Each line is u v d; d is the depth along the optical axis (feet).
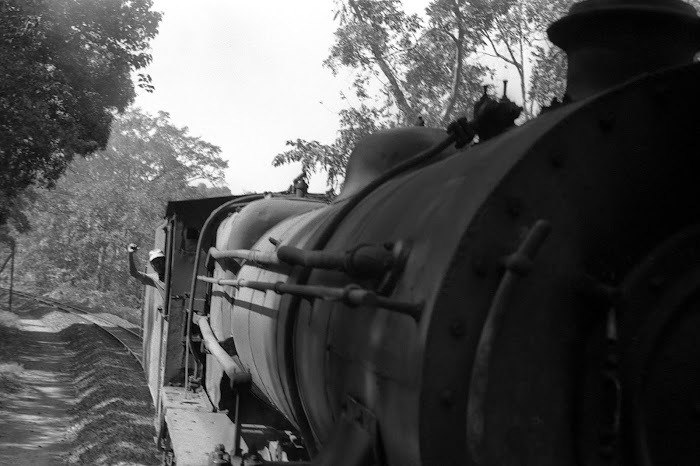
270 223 23.89
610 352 9.00
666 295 9.12
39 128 57.57
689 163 9.53
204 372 29.91
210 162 211.20
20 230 107.65
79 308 139.33
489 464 9.00
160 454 37.06
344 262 10.83
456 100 53.67
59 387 65.26
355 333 11.55
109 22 59.77
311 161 54.34
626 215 9.42
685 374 8.87
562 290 9.27
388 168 16.10
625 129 9.34
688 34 11.17
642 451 8.81
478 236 9.02
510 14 51.29
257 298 18.86
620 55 11.18
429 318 9.03
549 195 9.18
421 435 9.01
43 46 57.93
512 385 9.12
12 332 98.68
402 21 56.80
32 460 40.81
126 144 197.67
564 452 9.29
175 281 31.45
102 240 158.92
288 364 15.35
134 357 80.07
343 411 12.01
